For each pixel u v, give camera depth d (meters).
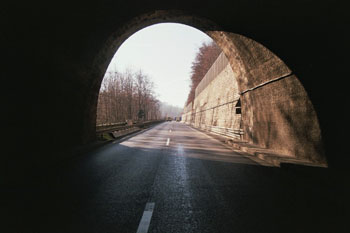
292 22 6.58
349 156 5.47
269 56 8.39
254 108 11.86
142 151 10.24
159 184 5.09
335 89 5.80
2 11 5.27
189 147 11.81
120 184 5.07
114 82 49.28
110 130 16.88
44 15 6.48
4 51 5.59
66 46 8.18
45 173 6.02
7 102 5.77
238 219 3.31
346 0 4.91
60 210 3.60
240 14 8.16
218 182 5.29
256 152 9.14
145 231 2.93
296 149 7.87
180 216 3.40
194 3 8.66
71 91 9.54
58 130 8.71
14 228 2.98
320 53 6.09
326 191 4.61
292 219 3.32
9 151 5.86
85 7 7.50
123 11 8.82
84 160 7.97
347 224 3.17
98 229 2.99
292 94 7.82
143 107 58.00
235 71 13.14
